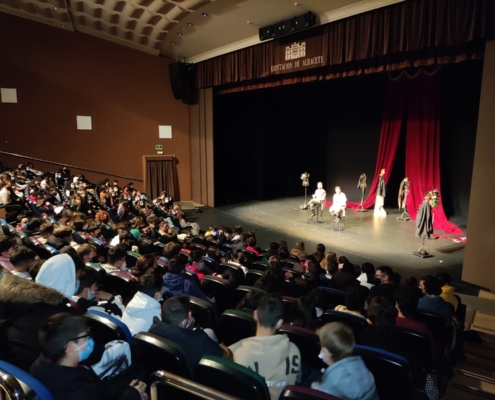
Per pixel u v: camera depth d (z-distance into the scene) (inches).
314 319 135.5
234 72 560.7
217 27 498.0
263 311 92.3
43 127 614.9
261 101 706.2
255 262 255.8
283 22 428.8
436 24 315.6
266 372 88.6
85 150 645.9
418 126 543.2
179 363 86.6
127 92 663.8
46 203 390.6
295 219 555.8
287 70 465.1
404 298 135.0
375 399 82.4
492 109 287.4
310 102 735.1
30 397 60.1
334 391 81.1
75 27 609.6
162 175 702.5
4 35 579.8
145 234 326.3
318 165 751.1
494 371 164.2
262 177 724.7
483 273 304.7
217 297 184.7
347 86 677.3
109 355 89.3
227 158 727.7
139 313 118.3
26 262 142.2
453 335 167.5
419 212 394.9
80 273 129.2
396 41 349.7
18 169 550.3
